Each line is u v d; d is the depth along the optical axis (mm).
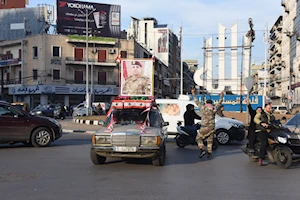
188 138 13570
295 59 55844
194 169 9023
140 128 9234
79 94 54406
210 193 6395
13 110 12859
